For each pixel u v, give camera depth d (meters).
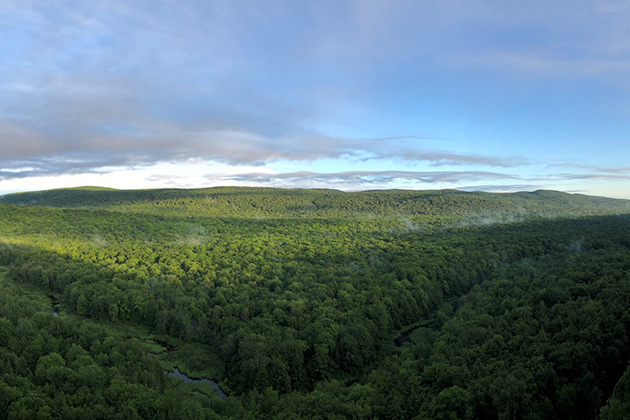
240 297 116.94
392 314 116.00
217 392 87.94
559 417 60.12
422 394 68.06
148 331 115.75
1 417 60.56
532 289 107.31
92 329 94.50
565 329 76.38
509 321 89.81
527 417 58.44
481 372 70.31
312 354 95.00
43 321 90.50
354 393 72.56
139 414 64.88
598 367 67.31
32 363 75.00
